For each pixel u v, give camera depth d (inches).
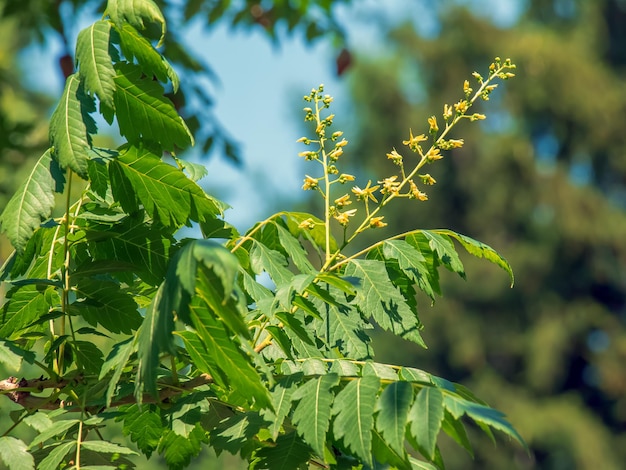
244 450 104.7
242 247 118.7
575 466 1031.6
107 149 108.3
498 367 1127.0
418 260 114.3
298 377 98.6
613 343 1098.1
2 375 186.1
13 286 114.9
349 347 110.7
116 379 94.3
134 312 116.2
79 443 98.7
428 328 1078.4
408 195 116.7
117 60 102.9
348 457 100.5
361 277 113.0
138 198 111.2
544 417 1034.7
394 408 88.2
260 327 109.8
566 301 1122.7
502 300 1111.0
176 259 88.0
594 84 1174.3
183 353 105.1
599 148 1195.3
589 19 1266.0
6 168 317.4
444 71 1187.3
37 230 114.9
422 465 98.1
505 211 1133.1
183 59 289.4
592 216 1122.7
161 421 105.9
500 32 1182.3
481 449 986.1
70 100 101.7
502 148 1132.5
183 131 105.8
